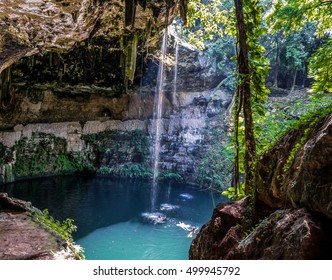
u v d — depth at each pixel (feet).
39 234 18.47
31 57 48.21
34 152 62.08
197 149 64.23
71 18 20.01
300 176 9.48
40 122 63.05
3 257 15.02
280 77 64.28
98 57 50.78
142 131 72.28
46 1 16.70
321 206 8.00
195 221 44.70
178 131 68.54
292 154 11.39
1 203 23.29
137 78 64.44
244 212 14.67
